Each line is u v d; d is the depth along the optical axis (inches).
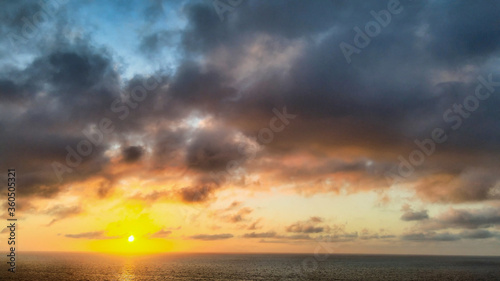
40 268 5880.9
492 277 5152.6
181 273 5413.4
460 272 5964.6
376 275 5246.1
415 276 5177.2
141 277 4751.5
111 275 4970.5
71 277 4566.9
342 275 5211.6
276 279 4574.3
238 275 5098.4
